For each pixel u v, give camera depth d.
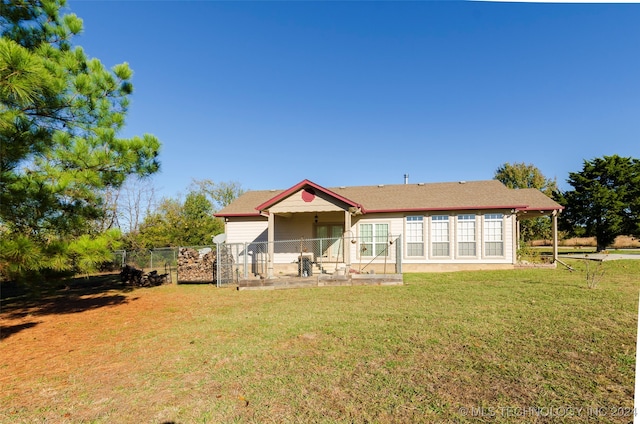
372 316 7.68
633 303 8.11
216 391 4.21
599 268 15.80
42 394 4.31
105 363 5.37
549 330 6.13
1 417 3.75
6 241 6.39
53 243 7.14
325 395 4.02
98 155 8.23
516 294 9.70
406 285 12.27
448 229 17.08
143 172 9.26
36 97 6.58
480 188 19.09
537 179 40.03
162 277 16.61
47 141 7.61
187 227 29.00
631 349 5.10
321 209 14.89
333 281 13.02
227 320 7.87
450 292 10.41
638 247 36.75
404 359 5.02
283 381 4.42
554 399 3.77
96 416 3.73
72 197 8.34
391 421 3.45
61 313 9.70
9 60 5.46
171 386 4.41
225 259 16.06
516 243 17.61
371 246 17.78
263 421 3.52
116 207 26.72
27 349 6.29
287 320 7.60
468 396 3.89
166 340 6.46
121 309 9.95
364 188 21.31
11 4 8.16
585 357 4.88
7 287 16.23
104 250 7.50
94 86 8.95
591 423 3.32
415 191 19.67
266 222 18.80
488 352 5.18
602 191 30.61
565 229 33.25
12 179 7.09
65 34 9.27
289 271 18.17
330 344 5.82
